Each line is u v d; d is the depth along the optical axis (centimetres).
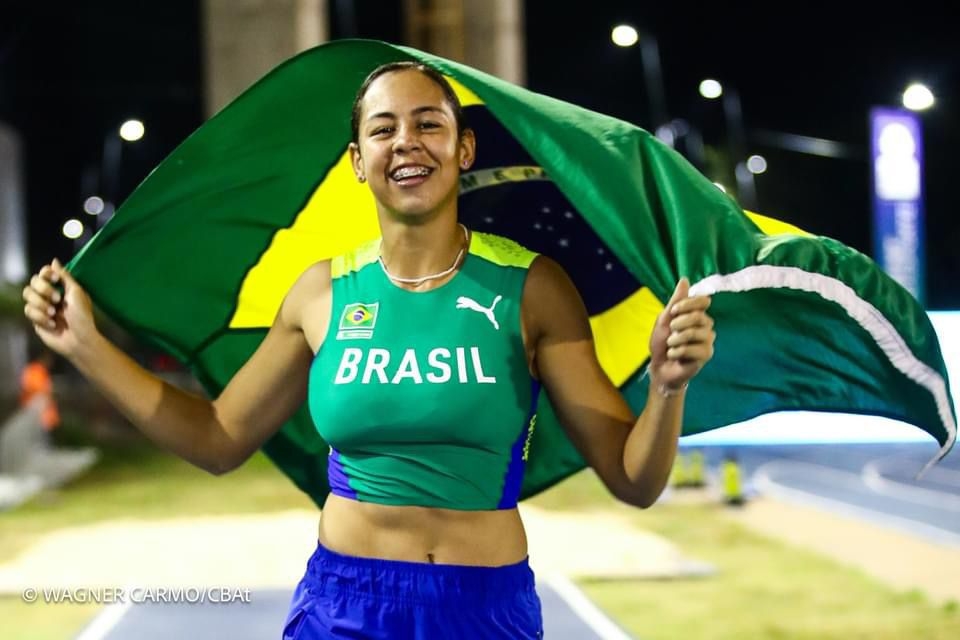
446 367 238
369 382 240
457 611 238
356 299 250
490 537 244
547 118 255
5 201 1844
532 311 248
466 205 332
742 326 281
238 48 1406
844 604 791
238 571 855
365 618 241
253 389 278
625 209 250
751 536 1109
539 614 256
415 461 241
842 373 281
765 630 710
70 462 1543
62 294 286
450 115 250
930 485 1775
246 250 316
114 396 279
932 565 980
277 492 1296
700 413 301
